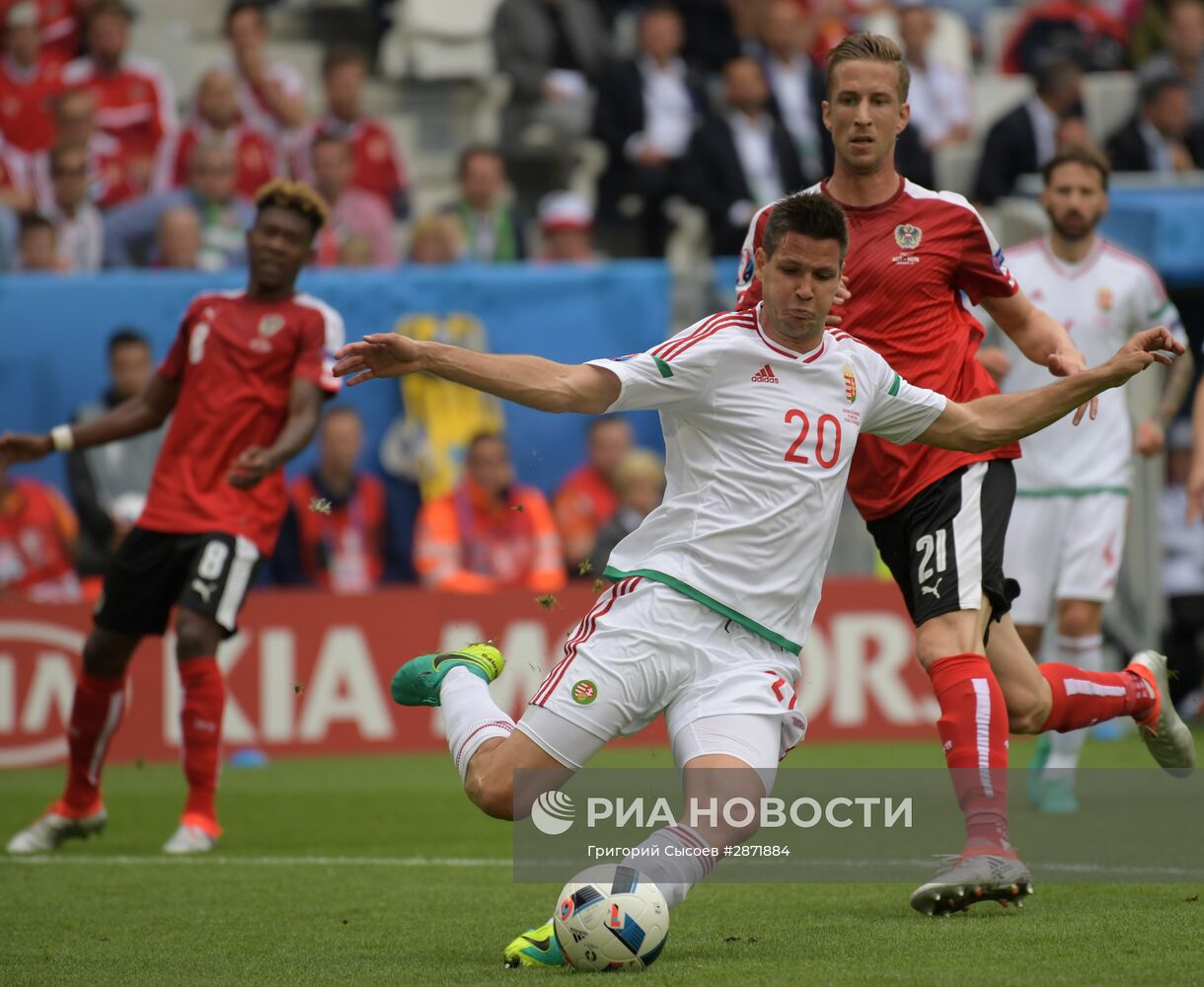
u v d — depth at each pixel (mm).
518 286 42656
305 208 25000
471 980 13984
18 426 41781
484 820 27359
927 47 56469
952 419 16500
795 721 15430
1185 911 17062
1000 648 18859
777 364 15414
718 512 15305
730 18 56969
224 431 24656
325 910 18641
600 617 15289
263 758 37219
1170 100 51094
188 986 14273
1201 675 44156
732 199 50031
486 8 58375
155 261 47281
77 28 54281
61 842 24906
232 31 52938
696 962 14570
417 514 41969
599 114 52531
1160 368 41469
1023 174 50312
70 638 36812
